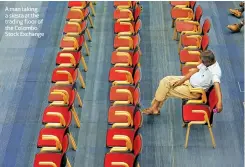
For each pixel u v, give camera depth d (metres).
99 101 8.85
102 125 8.34
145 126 8.23
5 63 9.94
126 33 9.55
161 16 11.20
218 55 9.87
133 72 8.27
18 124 8.48
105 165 6.73
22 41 10.58
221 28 10.67
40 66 9.83
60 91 8.02
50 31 10.87
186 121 7.38
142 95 8.93
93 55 10.03
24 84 9.37
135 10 9.95
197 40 9.01
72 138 7.77
